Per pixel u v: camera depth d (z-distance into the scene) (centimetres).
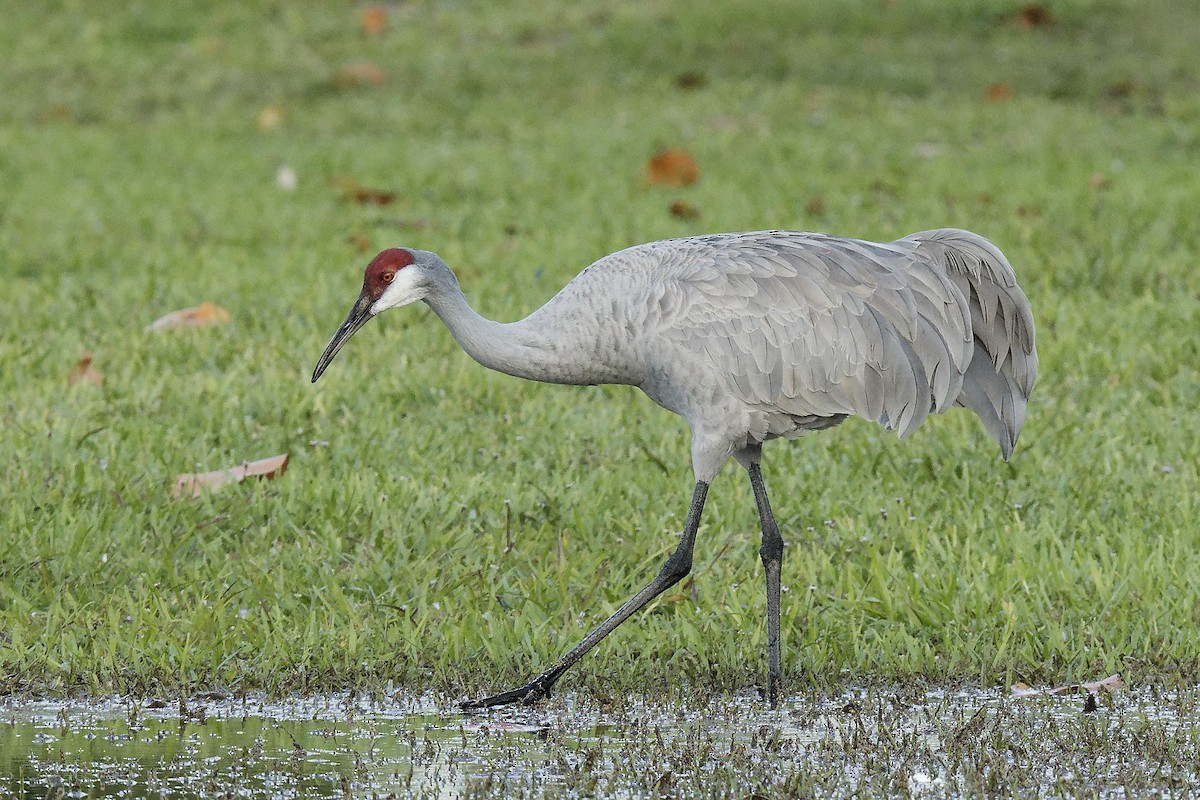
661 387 945
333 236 1950
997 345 974
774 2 3231
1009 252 1773
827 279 930
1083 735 796
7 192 2177
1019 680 901
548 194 2145
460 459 1218
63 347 1470
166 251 1858
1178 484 1140
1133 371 1387
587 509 1104
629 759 778
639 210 2022
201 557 1052
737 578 1021
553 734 833
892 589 997
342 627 938
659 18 3209
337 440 1234
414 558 1048
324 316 1583
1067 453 1207
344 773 770
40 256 1822
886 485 1159
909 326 930
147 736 820
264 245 1914
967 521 1071
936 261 959
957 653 910
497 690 894
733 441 936
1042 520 1082
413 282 987
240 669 905
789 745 809
